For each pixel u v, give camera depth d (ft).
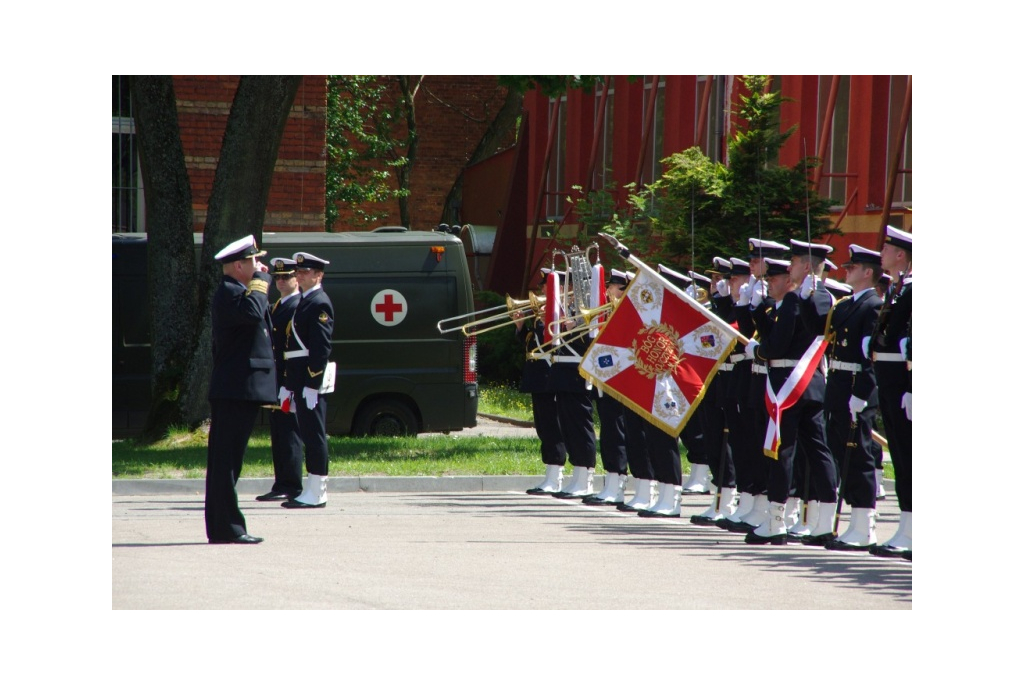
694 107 219.61
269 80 147.64
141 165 151.53
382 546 83.10
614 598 65.57
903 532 82.53
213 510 83.15
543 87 172.55
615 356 100.12
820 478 87.92
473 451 142.82
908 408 79.41
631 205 221.87
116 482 118.21
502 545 84.48
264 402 83.15
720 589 68.54
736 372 96.99
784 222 168.35
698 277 109.09
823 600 65.82
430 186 361.92
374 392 159.53
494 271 293.23
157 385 149.07
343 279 159.84
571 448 117.29
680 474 104.37
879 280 100.22
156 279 149.69
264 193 150.41
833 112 181.16
